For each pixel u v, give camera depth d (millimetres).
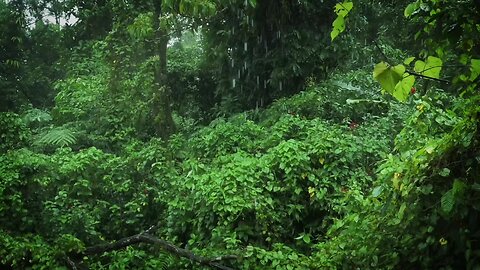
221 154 7105
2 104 14406
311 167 6230
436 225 3506
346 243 4250
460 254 3447
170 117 9328
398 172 3691
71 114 10180
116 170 7387
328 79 8930
